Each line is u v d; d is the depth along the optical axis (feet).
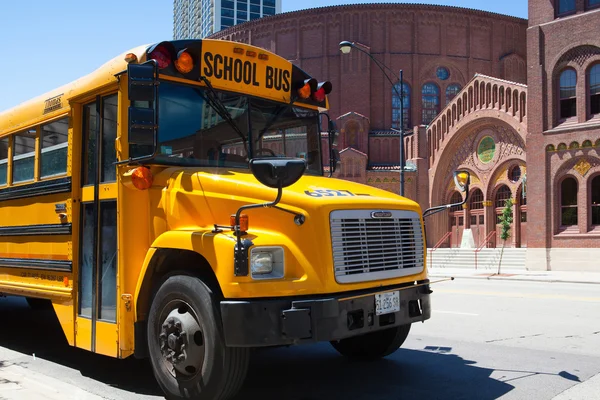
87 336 19.90
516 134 106.22
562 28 87.51
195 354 16.39
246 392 18.48
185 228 17.35
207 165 19.22
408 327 21.63
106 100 19.97
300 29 154.20
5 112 26.86
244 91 20.51
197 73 19.19
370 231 17.28
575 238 84.79
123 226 18.49
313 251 15.76
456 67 150.82
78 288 20.65
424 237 19.75
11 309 40.14
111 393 18.65
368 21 150.51
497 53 152.66
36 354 25.22
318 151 23.12
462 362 22.56
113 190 19.07
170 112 18.62
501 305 41.09
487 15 152.05
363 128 141.28
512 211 108.37
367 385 19.21
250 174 18.33
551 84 88.69
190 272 17.02
